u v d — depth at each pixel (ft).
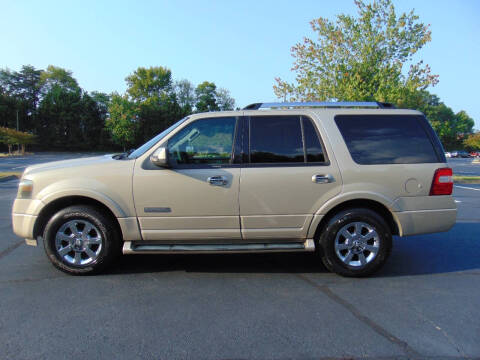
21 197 12.99
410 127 13.80
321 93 55.93
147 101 232.73
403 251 17.29
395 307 10.92
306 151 13.20
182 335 9.12
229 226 13.00
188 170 12.81
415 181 13.28
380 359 8.16
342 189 13.00
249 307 10.82
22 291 11.87
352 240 13.19
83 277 13.24
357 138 13.47
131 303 11.02
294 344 8.75
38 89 251.19
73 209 12.91
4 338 8.91
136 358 8.11
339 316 10.27
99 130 220.64
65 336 9.03
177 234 12.96
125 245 12.93
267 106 14.17
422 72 53.26
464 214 27.04
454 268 14.74
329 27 54.24
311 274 13.84
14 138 157.28
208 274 13.75
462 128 254.68
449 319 10.14
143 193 12.73
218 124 13.34
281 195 12.91
